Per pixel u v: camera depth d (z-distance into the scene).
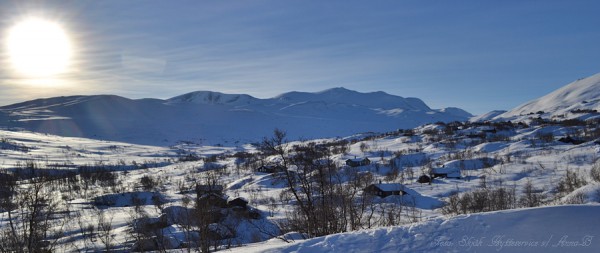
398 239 11.36
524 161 82.19
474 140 132.75
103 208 53.41
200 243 20.86
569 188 46.09
